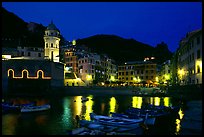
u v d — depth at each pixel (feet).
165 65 424.46
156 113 113.29
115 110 150.82
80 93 307.58
